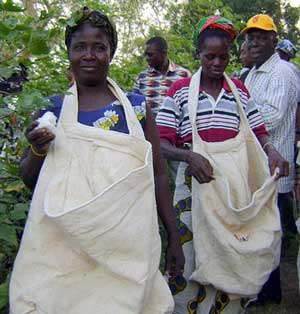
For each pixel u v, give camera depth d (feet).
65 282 6.51
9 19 7.23
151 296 7.00
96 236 6.34
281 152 13.46
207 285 10.01
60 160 6.73
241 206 9.56
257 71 13.32
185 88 10.13
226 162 9.62
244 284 9.50
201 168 9.36
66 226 6.29
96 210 6.31
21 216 8.01
